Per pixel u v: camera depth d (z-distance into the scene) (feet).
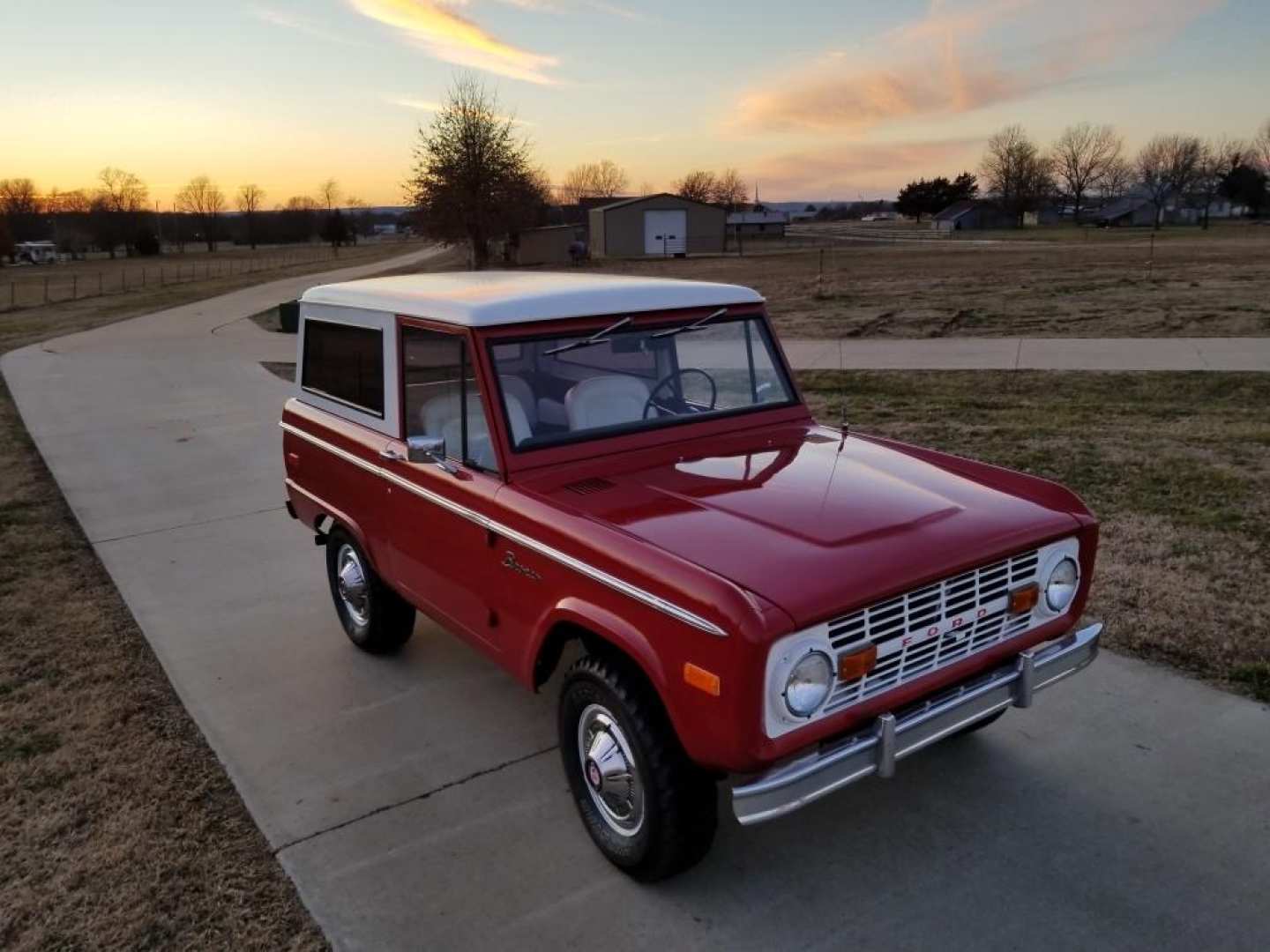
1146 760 12.77
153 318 92.99
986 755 13.05
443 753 13.67
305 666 16.62
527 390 12.03
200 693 15.71
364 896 10.71
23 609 19.47
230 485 29.09
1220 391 36.96
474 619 12.68
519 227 171.63
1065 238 221.66
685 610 8.87
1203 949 9.55
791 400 14.40
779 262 156.35
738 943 9.86
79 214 335.88
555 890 10.74
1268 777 12.31
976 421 33.40
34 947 10.07
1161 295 70.49
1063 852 11.05
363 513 15.16
